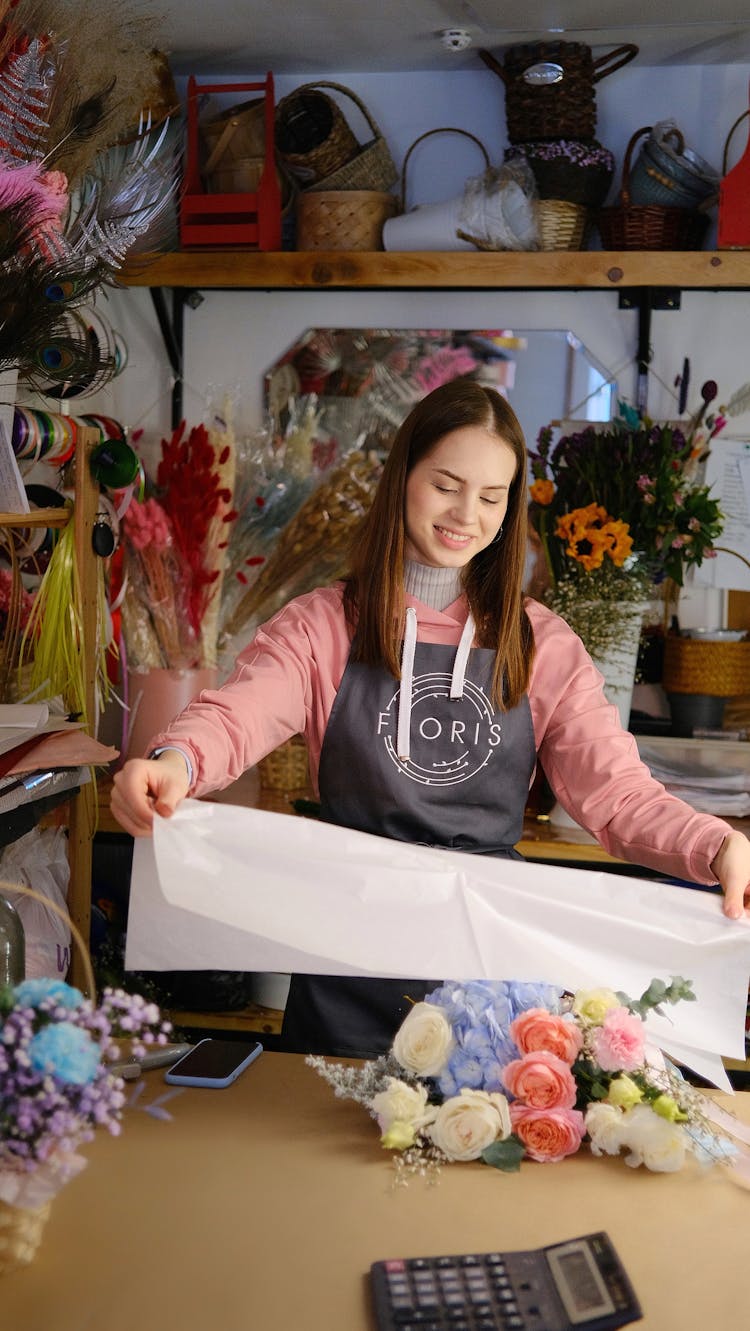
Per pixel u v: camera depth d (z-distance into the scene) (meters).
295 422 3.30
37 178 1.95
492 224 2.98
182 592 2.88
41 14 2.01
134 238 2.17
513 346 3.22
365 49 3.09
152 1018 1.16
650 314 3.15
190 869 1.42
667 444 2.84
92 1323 1.04
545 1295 1.08
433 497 1.84
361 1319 1.06
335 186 3.09
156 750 1.57
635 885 1.48
